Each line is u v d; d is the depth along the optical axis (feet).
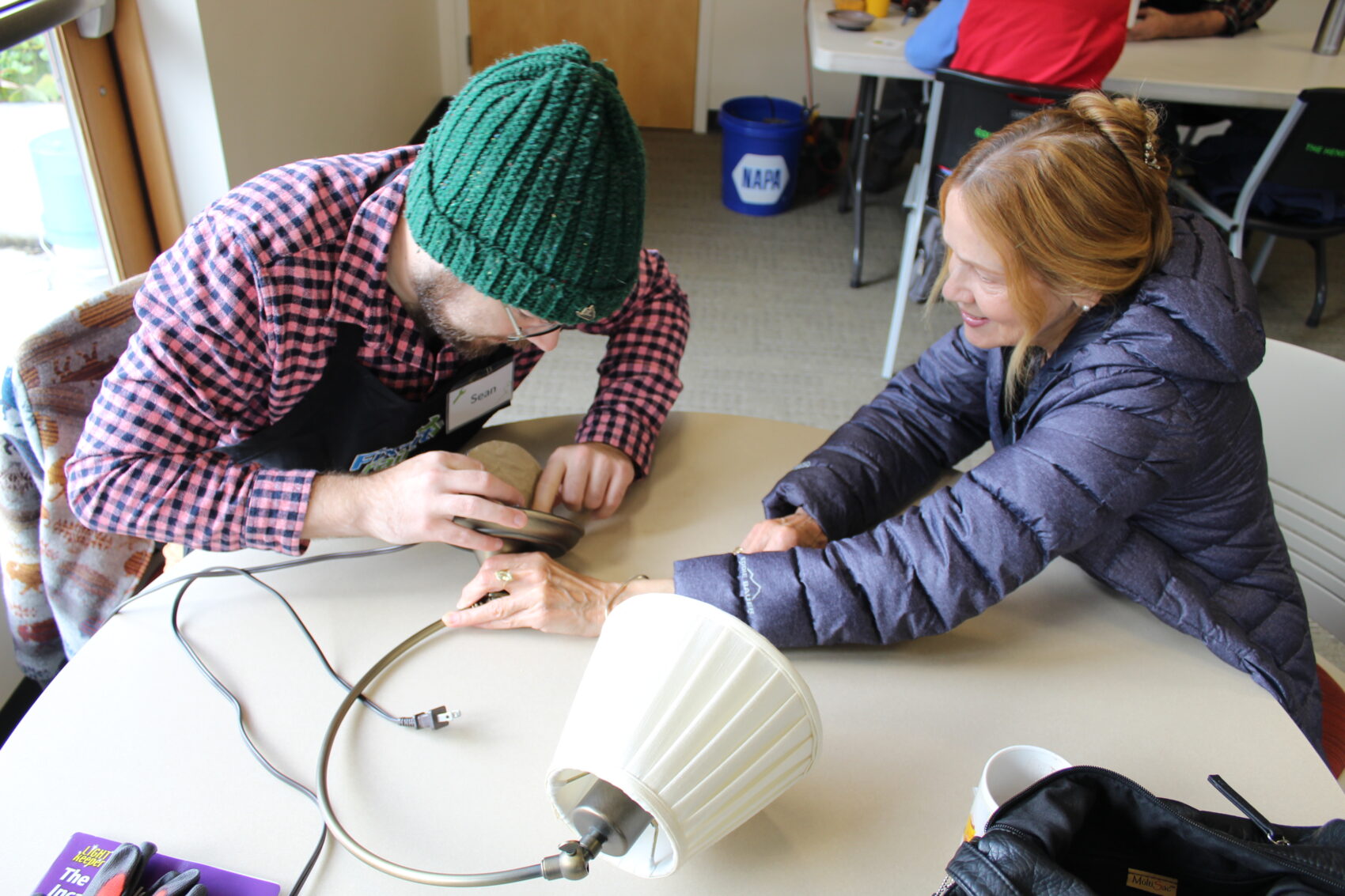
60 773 2.34
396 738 2.51
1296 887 1.86
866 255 11.37
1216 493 3.13
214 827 2.24
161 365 2.82
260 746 2.46
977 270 2.93
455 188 2.42
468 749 2.49
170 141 6.64
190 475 2.90
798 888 2.21
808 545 3.30
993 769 2.24
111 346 3.53
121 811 2.26
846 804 2.42
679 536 3.39
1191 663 2.98
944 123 7.72
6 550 3.84
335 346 3.08
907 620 2.84
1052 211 2.71
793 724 1.99
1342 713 3.85
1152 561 3.07
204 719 2.52
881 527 2.99
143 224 6.90
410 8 12.28
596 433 3.61
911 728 2.66
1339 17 8.85
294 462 3.35
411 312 3.18
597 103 2.39
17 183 5.95
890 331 9.02
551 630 2.87
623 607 2.12
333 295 2.97
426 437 3.57
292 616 2.88
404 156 3.20
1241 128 9.73
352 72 9.86
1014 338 3.15
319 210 2.91
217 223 2.84
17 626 4.07
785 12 13.94
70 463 2.95
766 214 12.25
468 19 14.11
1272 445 4.28
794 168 12.01
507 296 2.55
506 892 2.15
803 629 2.84
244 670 2.68
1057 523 2.82
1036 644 3.01
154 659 2.69
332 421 3.28
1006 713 2.73
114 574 3.82
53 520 3.55
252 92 7.22
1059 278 2.82
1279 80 8.05
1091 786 2.06
